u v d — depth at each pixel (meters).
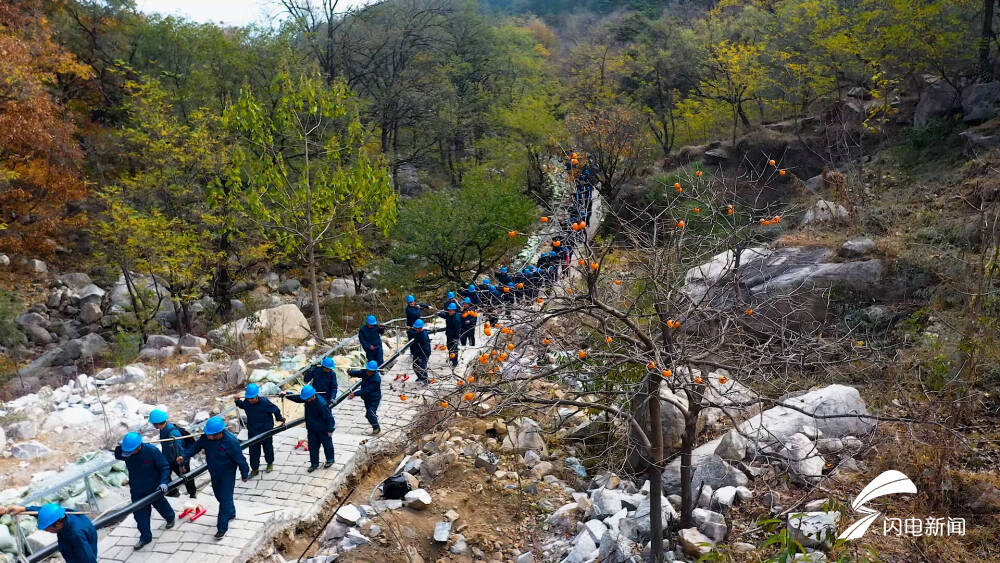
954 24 21.12
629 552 7.22
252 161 18.05
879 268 12.73
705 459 8.38
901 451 7.94
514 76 46.47
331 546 8.34
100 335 21.05
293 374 13.09
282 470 9.73
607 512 8.03
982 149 17.81
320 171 16.92
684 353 6.82
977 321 9.53
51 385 16.55
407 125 37.00
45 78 22.36
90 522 6.92
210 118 21.02
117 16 30.70
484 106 40.28
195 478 9.56
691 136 33.50
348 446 10.34
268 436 9.52
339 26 33.91
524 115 33.34
